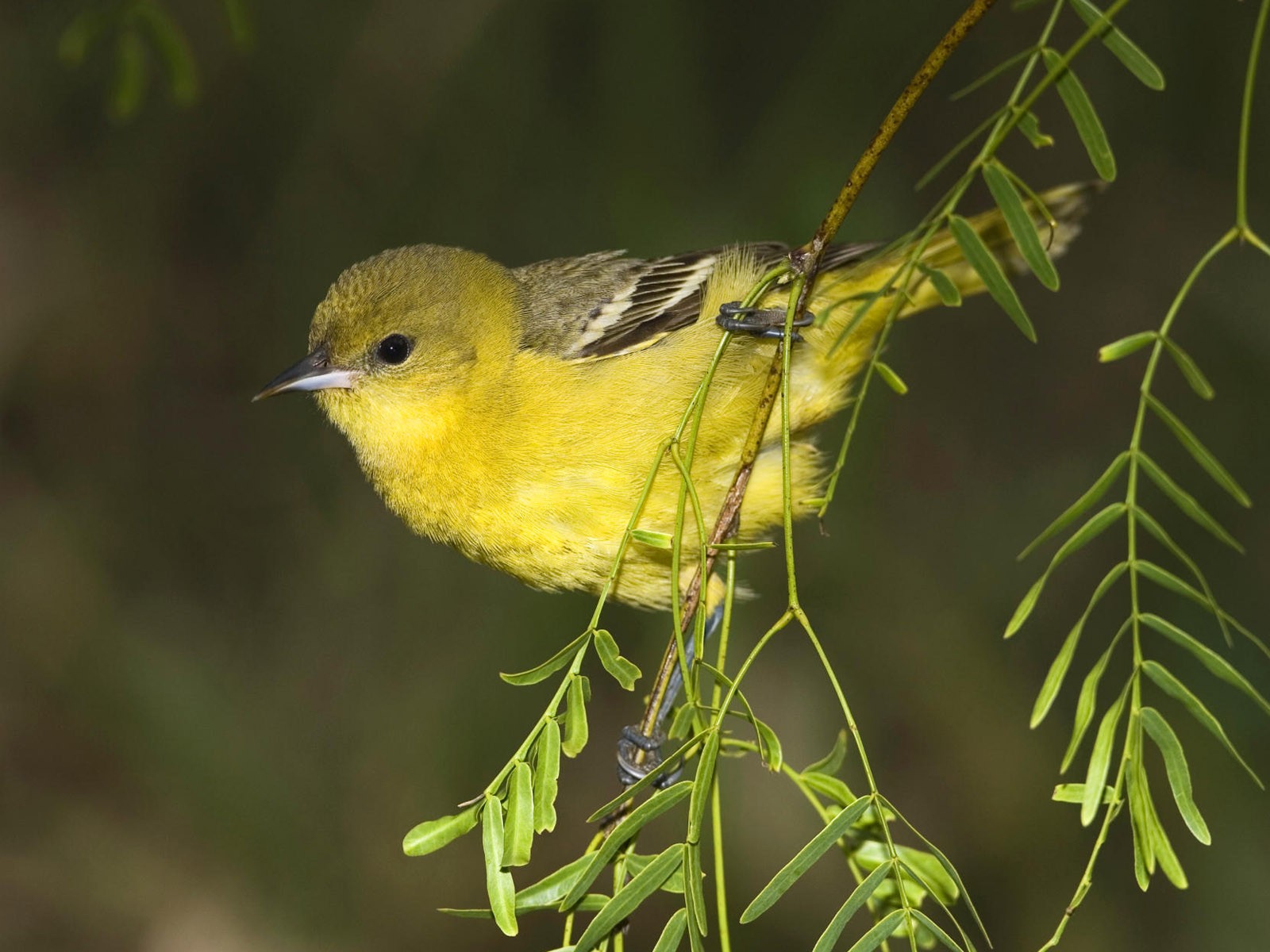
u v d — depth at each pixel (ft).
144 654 40.45
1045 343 40.19
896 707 36.50
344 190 37.93
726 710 14.03
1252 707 32.53
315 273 38.40
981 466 39.47
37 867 40.06
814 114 32.83
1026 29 37.01
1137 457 14.62
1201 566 34.76
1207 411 35.81
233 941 38.24
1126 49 14.66
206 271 44.93
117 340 45.11
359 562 38.70
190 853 39.58
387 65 37.17
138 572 43.01
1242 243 14.15
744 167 33.40
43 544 42.57
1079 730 14.56
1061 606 36.52
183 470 43.50
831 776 16.88
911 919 13.74
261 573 41.73
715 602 24.23
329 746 38.11
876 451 35.68
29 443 44.70
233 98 41.14
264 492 42.50
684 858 13.82
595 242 35.53
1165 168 37.60
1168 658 34.42
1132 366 38.55
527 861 14.08
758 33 36.06
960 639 36.29
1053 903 34.86
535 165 36.40
